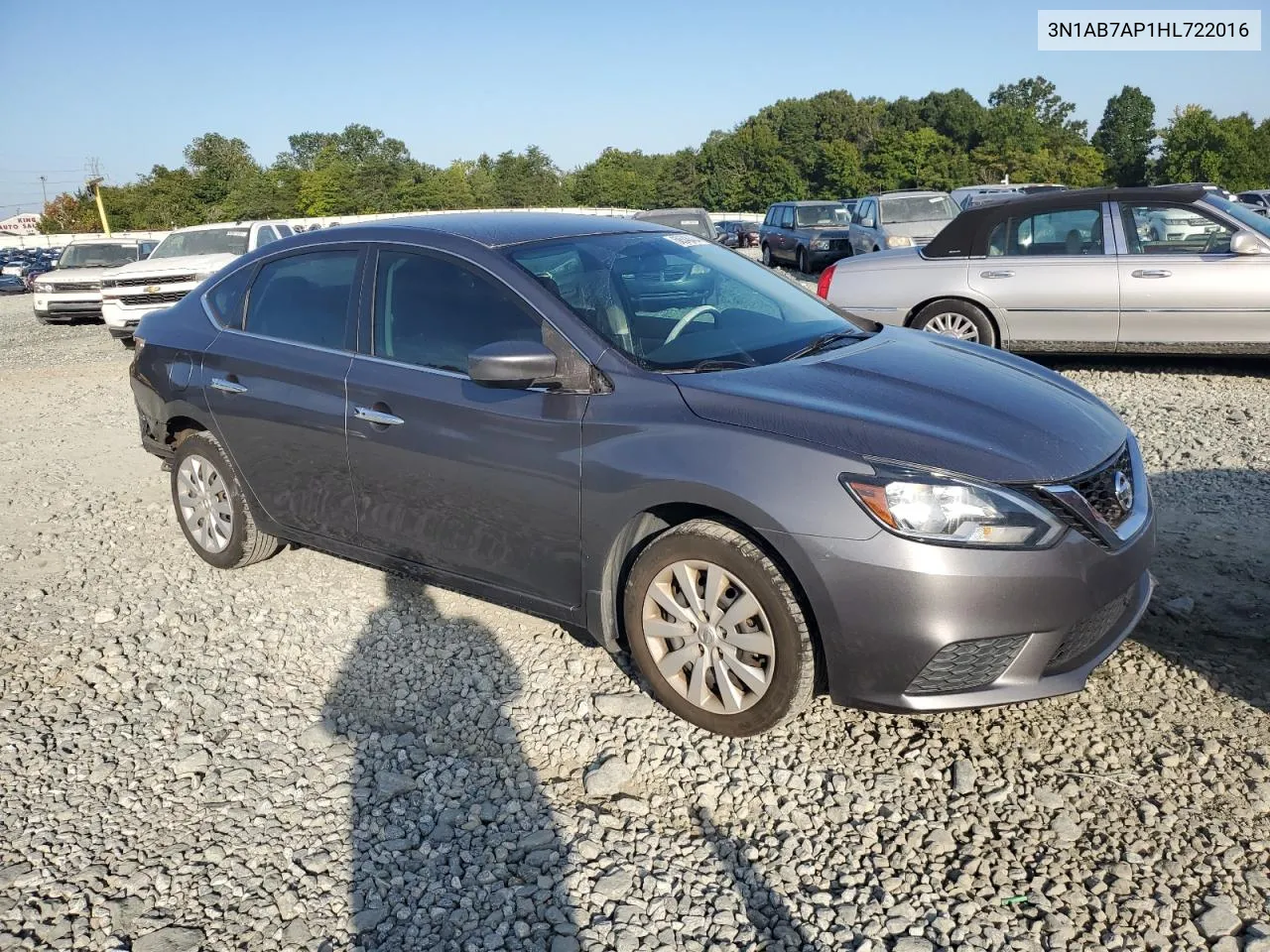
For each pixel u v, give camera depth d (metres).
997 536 2.86
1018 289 8.27
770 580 3.05
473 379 3.38
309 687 3.87
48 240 66.12
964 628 2.87
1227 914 2.47
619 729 3.42
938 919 2.52
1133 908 2.52
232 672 4.02
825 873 2.72
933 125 113.38
